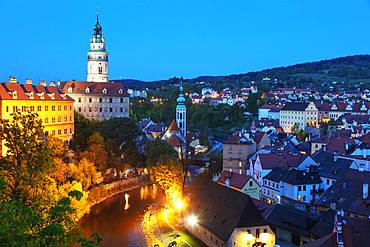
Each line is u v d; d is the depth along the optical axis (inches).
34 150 1833.2
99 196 5103.3
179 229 4035.4
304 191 4505.4
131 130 6845.5
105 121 7012.8
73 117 6643.7
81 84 7711.6
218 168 6451.8
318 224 3211.1
